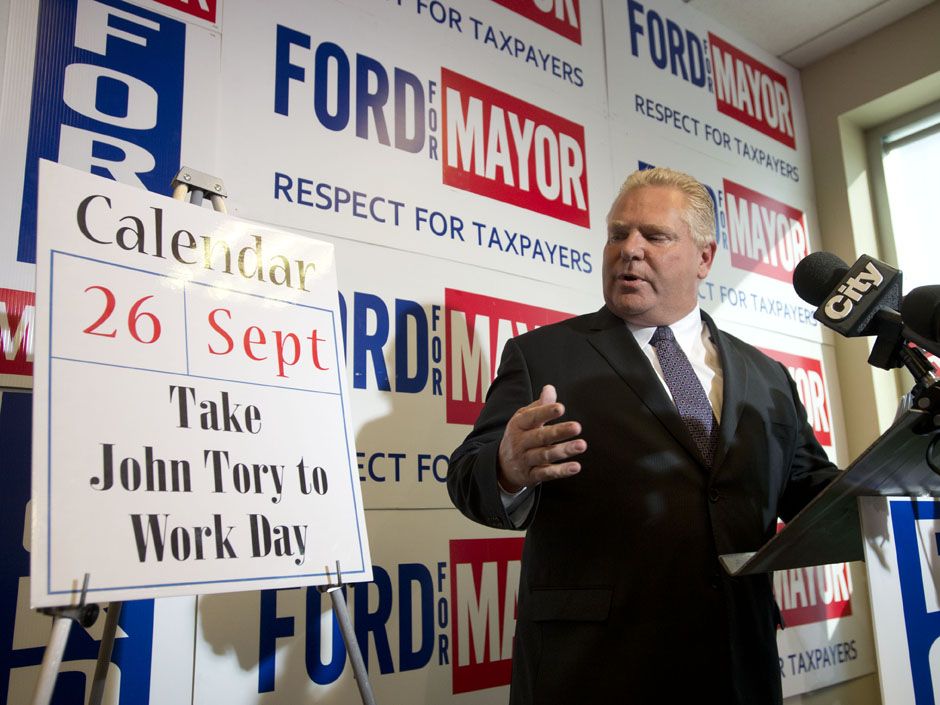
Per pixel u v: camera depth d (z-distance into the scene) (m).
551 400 0.94
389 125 1.77
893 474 0.81
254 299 1.13
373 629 1.49
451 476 1.17
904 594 0.85
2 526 1.16
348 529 1.08
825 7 2.80
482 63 2.02
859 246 2.96
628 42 2.48
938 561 0.90
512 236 1.96
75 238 0.97
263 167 1.54
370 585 1.51
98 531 0.84
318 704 1.39
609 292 1.34
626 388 1.22
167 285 1.04
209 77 1.51
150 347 0.98
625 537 1.11
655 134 2.48
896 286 1.01
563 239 2.08
